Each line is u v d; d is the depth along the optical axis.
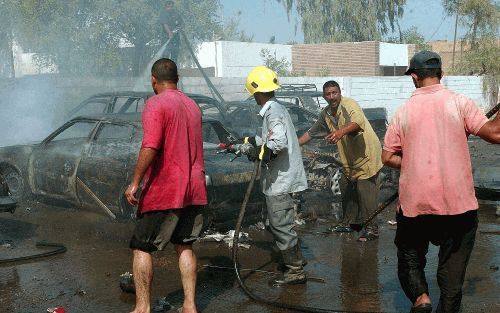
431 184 3.35
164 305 4.20
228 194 6.09
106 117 6.95
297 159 4.67
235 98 16.38
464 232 3.41
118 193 6.45
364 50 27.19
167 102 3.73
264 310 4.19
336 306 4.28
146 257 3.80
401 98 20.42
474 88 25.20
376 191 6.20
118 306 4.28
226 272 5.10
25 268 5.17
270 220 4.71
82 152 6.93
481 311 4.15
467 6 27.56
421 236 3.58
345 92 18.30
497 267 5.23
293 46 27.02
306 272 5.14
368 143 6.06
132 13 16.31
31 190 7.62
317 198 8.70
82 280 4.86
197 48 21.34
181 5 17.78
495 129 3.19
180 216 3.83
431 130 3.36
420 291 3.59
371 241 6.27
